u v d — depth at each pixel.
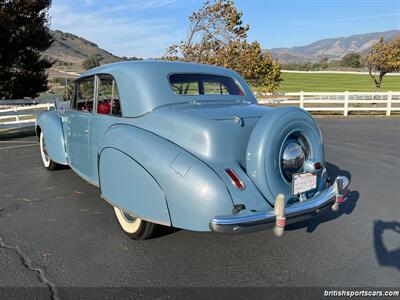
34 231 4.00
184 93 3.90
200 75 4.10
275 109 3.24
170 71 3.86
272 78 18.66
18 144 9.99
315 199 3.29
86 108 4.63
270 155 3.07
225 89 4.35
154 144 3.20
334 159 7.63
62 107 5.53
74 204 4.84
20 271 3.18
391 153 8.23
